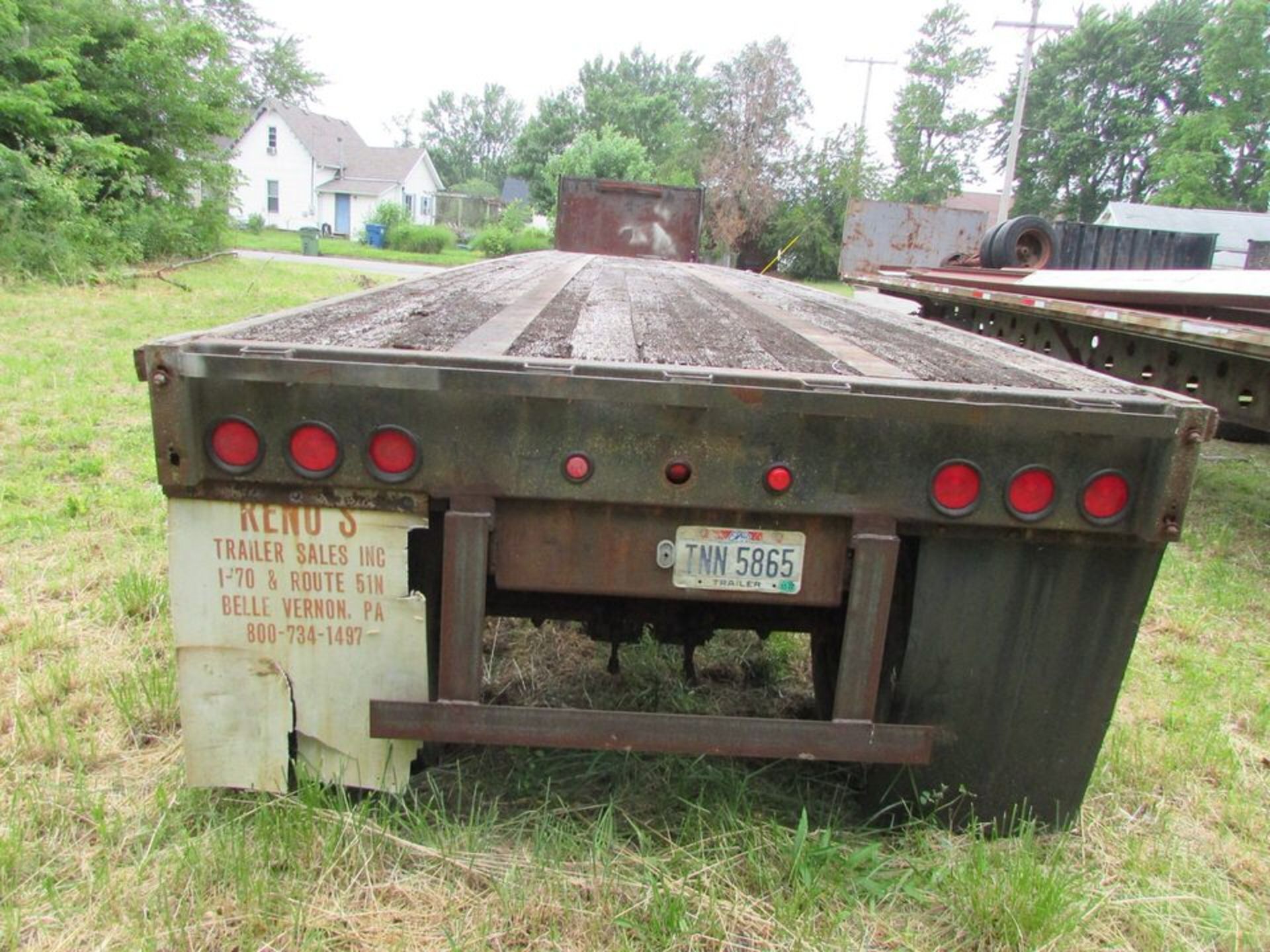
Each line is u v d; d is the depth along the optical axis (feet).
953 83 190.19
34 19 51.72
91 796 7.65
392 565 6.66
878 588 6.60
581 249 34.04
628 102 195.21
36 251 45.55
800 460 6.39
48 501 15.51
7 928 6.10
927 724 7.22
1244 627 13.48
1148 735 9.87
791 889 6.88
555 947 6.27
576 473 6.34
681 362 6.83
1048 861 7.33
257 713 7.02
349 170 185.16
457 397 6.25
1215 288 18.13
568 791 7.98
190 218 62.03
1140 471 6.47
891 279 36.29
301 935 6.23
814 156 134.41
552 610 8.46
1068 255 45.09
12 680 9.73
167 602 11.59
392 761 7.14
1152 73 179.22
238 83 65.00
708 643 11.37
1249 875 7.67
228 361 5.96
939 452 6.41
